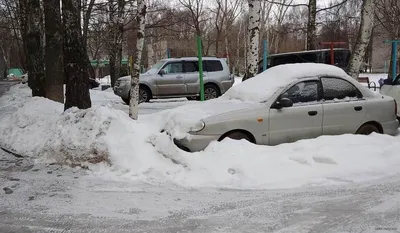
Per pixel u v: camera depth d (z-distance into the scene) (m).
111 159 6.15
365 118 7.41
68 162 6.50
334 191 5.13
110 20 23.56
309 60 16.64
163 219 4.38
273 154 6.03
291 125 6.80
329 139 6.59
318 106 7.01
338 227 4.08
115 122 6.63
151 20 28.55
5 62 67.25
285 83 6.98
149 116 7.75
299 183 5.41
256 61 9.96
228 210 4.59
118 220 4.37
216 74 16.30
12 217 4.50
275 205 4.71
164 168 5.86
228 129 6.39
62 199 5.04
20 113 9.27
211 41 40.22
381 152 6.28
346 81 7.45
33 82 13.16
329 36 34.12
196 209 4.64
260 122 6.57
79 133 6.79
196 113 6.66
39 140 7.67
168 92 15.89
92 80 28.16
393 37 26.00
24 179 5.88
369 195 4.96
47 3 11.96
